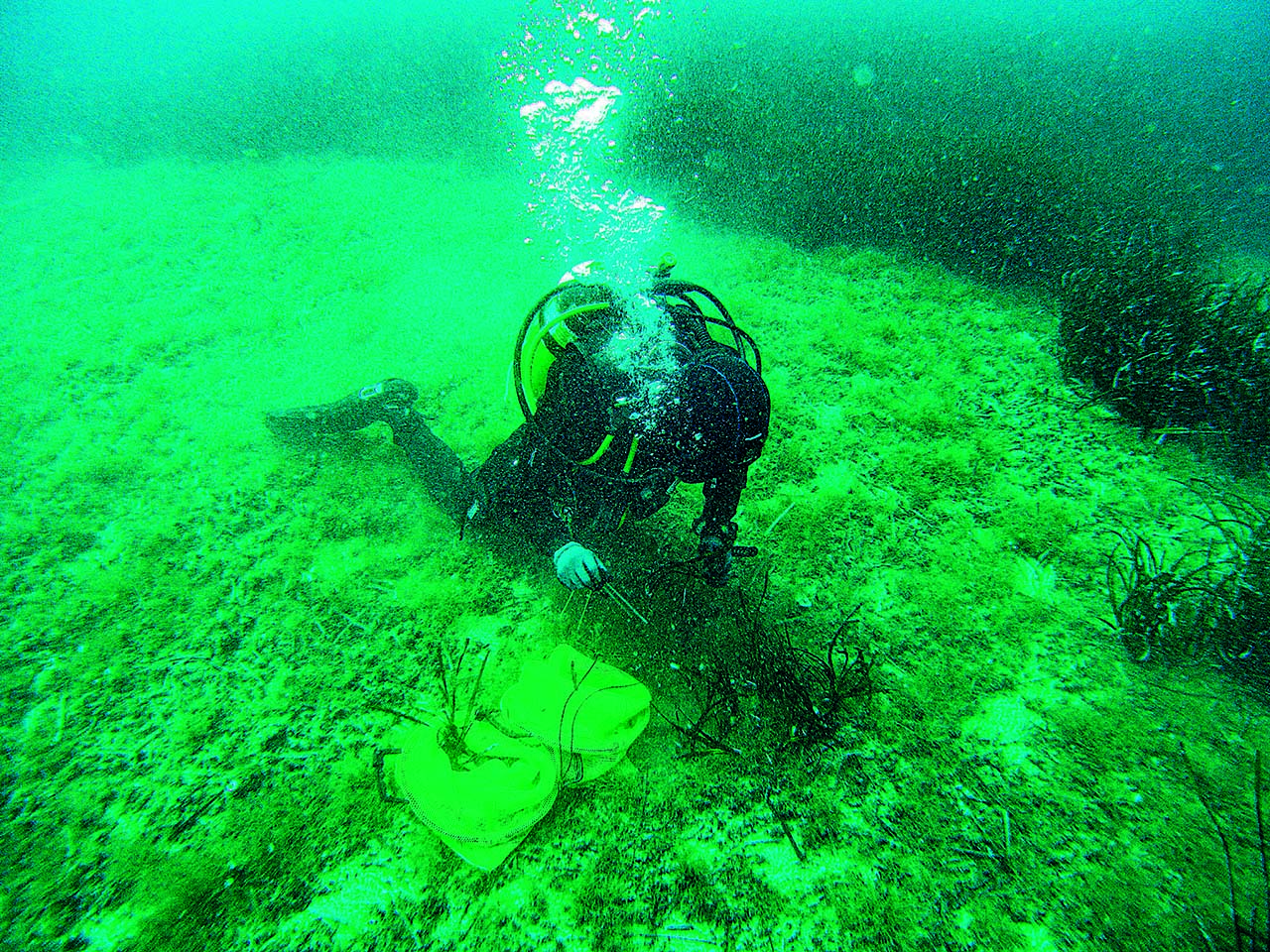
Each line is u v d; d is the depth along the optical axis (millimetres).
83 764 2186
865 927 1758
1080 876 1842
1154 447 3303
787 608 2568
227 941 1751
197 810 2035
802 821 1965
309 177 6406
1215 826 1933
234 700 2354
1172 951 1686
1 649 2557
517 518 2293
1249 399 3248
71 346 4199
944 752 2137
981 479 3156
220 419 3621
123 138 7660
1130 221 4988
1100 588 2652
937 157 5824
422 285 4734
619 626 2467
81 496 3217
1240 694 2270
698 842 1919
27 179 6793
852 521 2959
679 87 7965
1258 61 10844
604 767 2010
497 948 1728
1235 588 2377
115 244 5352
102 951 1740
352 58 10875
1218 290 3830
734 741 2127
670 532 2832
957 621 2541
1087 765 2102
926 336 4172
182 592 2750
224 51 12891
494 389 3746
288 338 4250
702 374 1621
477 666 2396
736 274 4812
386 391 3025
